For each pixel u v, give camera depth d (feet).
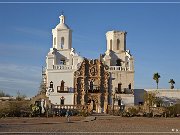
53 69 345.72
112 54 367.25
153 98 329.52
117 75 349.41
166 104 346.74
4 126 153.58
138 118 244.01
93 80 348.38
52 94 341.62
